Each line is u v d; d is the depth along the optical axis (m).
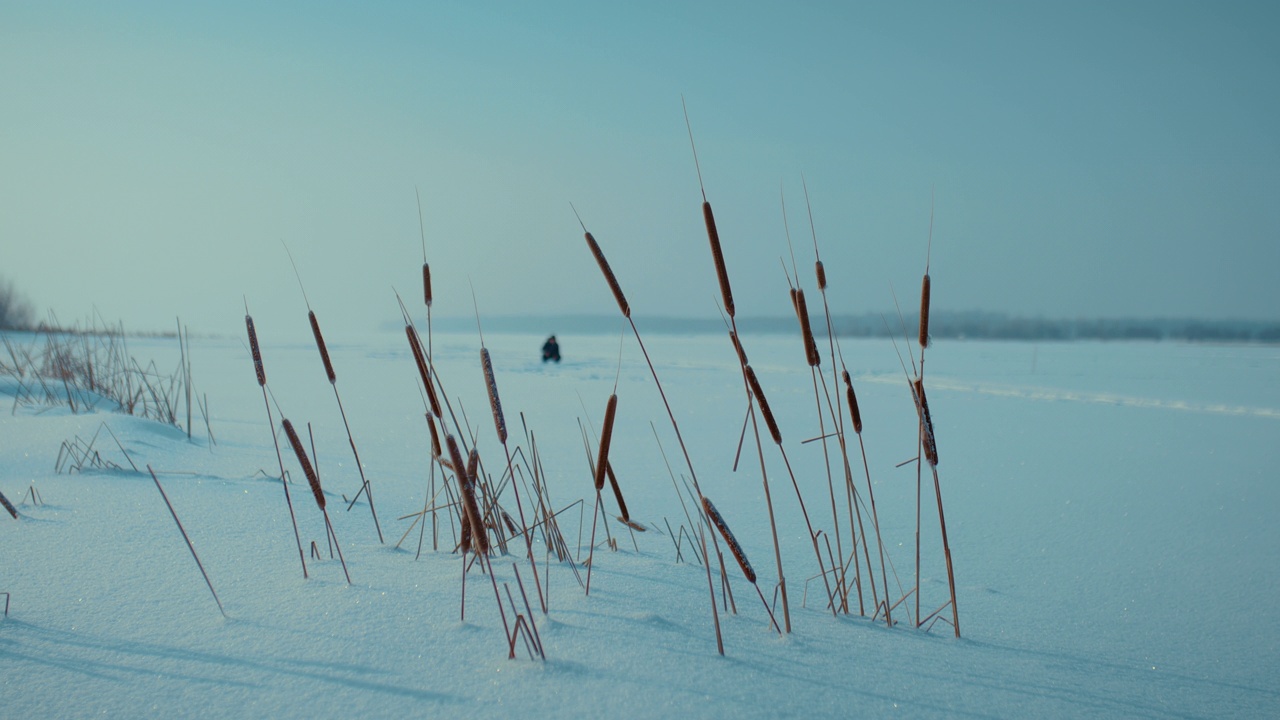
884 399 11.12
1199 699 1.76
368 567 2.20
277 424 6.67
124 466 3.83
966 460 5.93
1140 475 5.28
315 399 9.51
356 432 6.43
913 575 2.93
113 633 1.66
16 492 3.12
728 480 4.86
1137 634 2.28
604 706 1.35
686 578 2.36
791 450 6.33
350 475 4.23
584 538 3.06
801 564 3.00
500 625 1.73
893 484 4.89
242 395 9.80
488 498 2.64
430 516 3.13
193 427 5.89
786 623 1.88
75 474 3.53
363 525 2.87
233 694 1.37
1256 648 2.18
